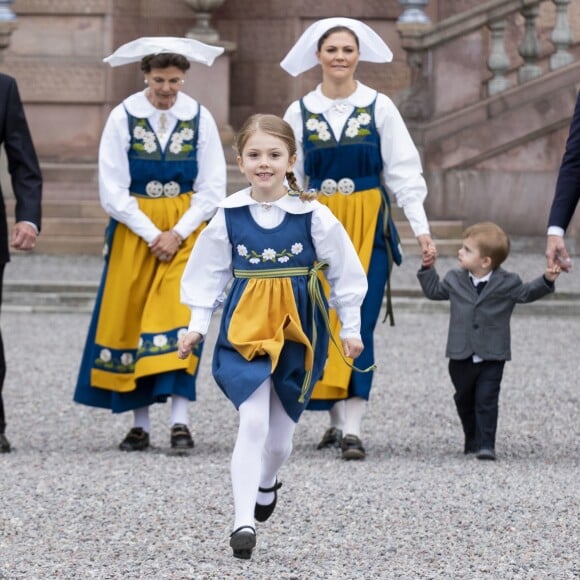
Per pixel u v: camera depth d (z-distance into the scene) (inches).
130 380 466.3
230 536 334.3
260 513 339.3
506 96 1043.9
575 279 863.7
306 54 462.9
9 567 309.0
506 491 386.6
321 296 330.3
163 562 313.1
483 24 1048.2
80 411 537.0
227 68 1107.9
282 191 331.0
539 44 1099.9
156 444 477.4
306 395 325.7
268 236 327.6
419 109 1056.8
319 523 349.7
